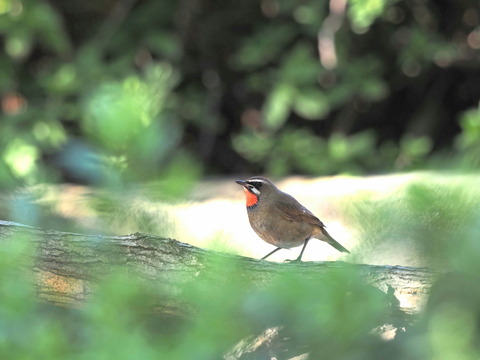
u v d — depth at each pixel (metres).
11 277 4.46
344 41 24.09
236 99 27.34
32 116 22.70
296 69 22.73
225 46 26.75
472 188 3.61
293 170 23.86
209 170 26.59
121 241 7.87
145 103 4.43
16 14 22.52
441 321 3.74
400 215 3.69
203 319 4.14
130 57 23.98
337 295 3.90
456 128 26.39
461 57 25.38
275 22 25.55
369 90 23.47
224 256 4.57
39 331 4.17
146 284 6.28
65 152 4.44
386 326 5.16
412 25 25.30
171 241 7.91
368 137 24.11
